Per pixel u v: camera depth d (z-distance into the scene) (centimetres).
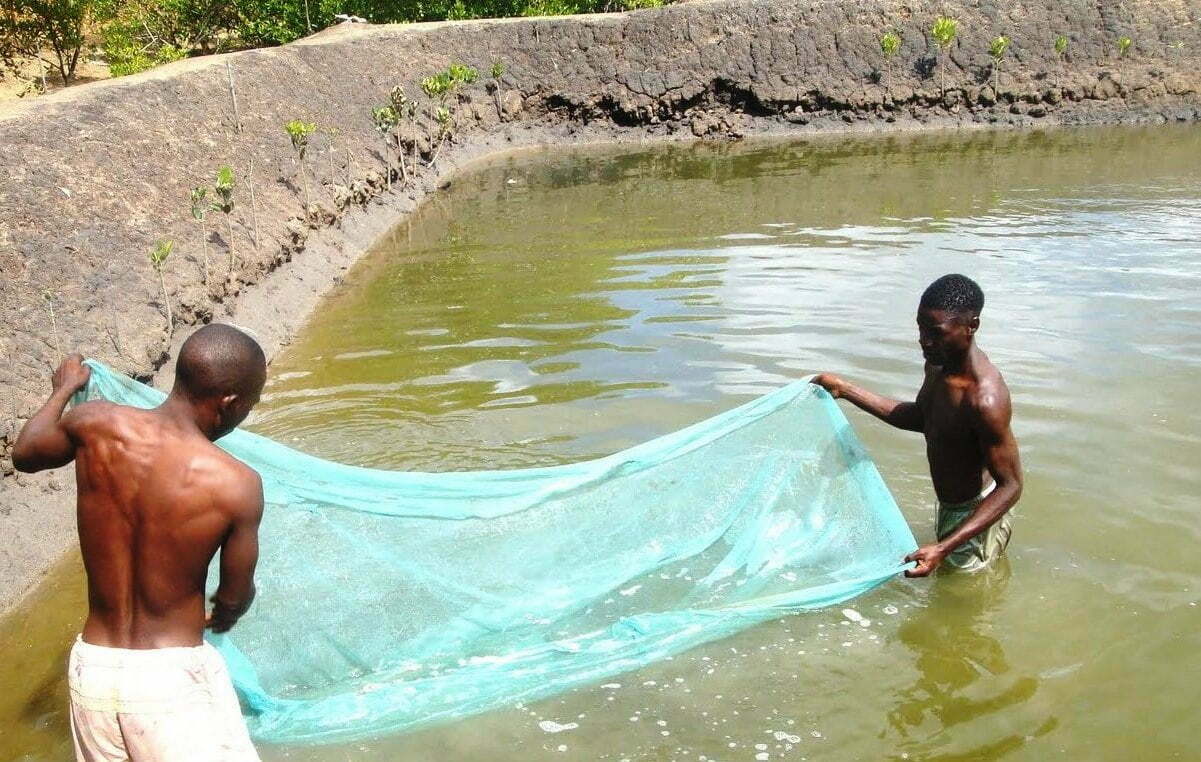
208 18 2597
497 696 425
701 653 455
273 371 829
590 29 2250
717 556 509
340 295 1054
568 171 1827
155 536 320
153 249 900
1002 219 1246
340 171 1416
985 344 802
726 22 2244
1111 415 666
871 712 415
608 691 431
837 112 2188
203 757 320
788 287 983
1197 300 894
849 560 510
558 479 490
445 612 459
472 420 705
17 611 523
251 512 331
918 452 632
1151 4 2184
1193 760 384
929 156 1800
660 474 509
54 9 2055
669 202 1477
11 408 628
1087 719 408
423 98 1994
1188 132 1912
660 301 961
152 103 1157
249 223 1076
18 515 587
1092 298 910
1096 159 1677
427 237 1312
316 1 2561
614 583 489
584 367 795
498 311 961
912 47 2200
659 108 2209
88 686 319
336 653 442
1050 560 518
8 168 846
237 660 408
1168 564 510
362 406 741
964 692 427
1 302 706
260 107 1397
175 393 340
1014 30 2192
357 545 452
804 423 531
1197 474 590
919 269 1029
